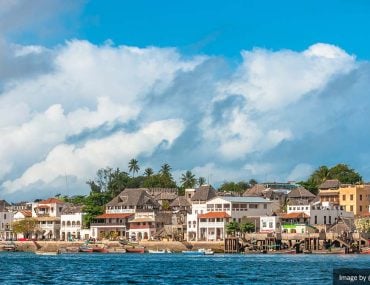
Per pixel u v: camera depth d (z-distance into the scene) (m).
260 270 170.25
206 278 150.38
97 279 148.75
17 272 168.38
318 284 136.12
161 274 161.50
